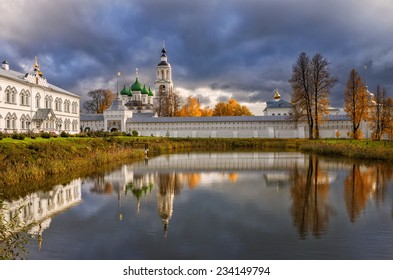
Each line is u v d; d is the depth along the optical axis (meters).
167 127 108.75
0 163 30.83
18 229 17.06
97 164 43.78
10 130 67.88
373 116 82.75
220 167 43.22
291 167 42.28
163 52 169.00
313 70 84.44
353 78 82.81
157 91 167.12
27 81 74.56
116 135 82.50
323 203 22.33
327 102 84.75
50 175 33.88
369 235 15.89
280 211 20.34
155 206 21.92
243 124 105.81
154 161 51.34
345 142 68.69
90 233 16.58
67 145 42.62
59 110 88.94
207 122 106.81
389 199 23.41
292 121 103.00
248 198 24.17
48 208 21.55
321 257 13.40
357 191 26.33
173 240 15.52
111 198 24.42
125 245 14.89
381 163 44.78
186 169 41.16
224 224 17.81
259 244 14.91
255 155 62.75
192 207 21.59
